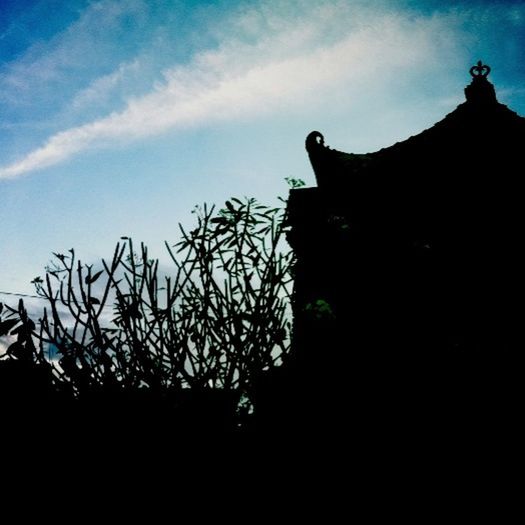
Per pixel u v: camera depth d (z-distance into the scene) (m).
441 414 3.86
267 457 2.97
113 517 2.63
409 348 4.27
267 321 2.82
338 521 3.03
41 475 2.77
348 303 4.67
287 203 3.23
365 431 3.57
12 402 2.84
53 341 2.73
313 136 5.95
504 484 3.49
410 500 3.35
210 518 2.68
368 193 5.36
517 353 4.15
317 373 3.64
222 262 2.94
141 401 2.86
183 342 2.76
